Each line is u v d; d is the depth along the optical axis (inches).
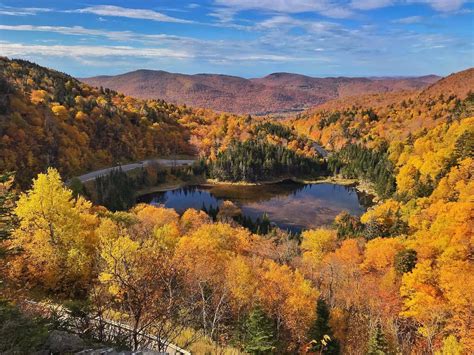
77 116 6043.3
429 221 2721.5
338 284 1909.4
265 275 1662.2
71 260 999.0
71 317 462.3
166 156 7224.4
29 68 7731.3
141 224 2177.7
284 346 1232.2
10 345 362.6
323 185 6003.9
